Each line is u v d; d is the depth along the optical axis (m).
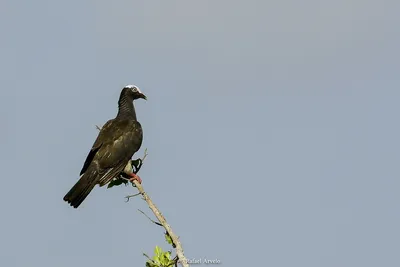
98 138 17.42
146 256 12.16
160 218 12.62
